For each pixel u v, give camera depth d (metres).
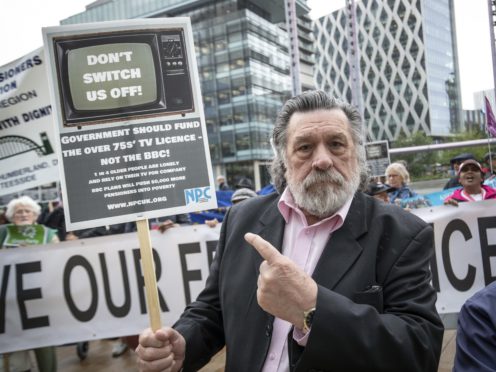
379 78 61.88
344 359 0.99
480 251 2.81
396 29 60.69
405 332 1.06
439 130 61.97
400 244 1.24
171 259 3.11
